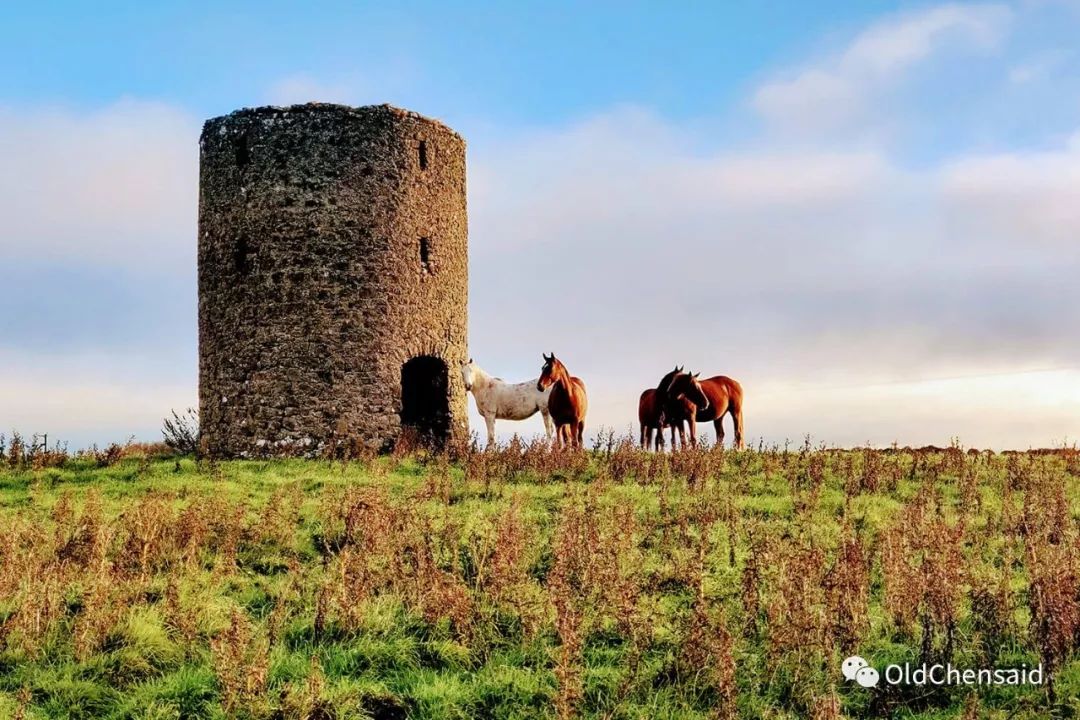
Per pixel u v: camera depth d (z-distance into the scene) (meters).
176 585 14.14
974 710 10.88
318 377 27.88
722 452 24.75
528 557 15.67
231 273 28.70
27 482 22.95
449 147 30.72
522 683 11.89
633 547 15.90
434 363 30.14
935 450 27.30
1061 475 23.00
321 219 28.30
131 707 11.66
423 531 16.16
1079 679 11.84
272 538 17.17
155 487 21.89
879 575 15.12
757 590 13.95
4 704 11.48
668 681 11.91
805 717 11.28
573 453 24.00
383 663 12.45
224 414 28.47
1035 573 13.80
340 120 28.61
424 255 29.67
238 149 28.91
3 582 14.05
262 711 11.18
